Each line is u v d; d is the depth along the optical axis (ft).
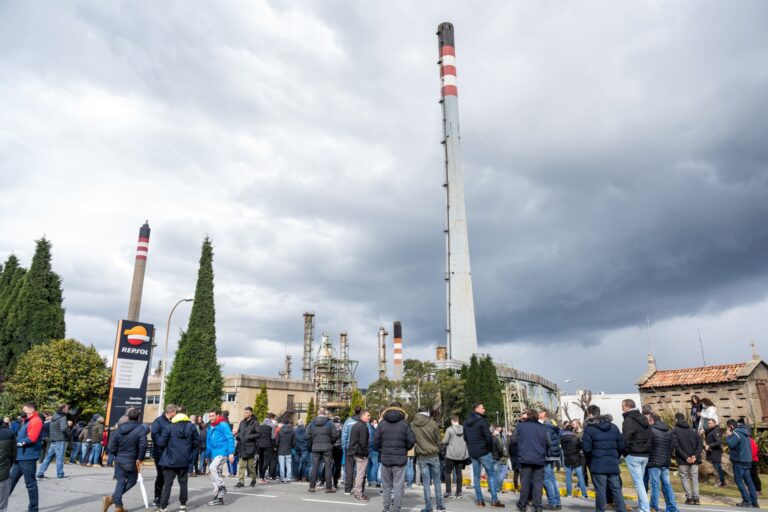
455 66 227.40
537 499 31.40
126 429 31.19
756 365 84.79
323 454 42.57
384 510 30.22
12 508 33.71
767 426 78.13
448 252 202.69
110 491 41.78
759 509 35.86
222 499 35.12
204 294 111.55
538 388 207.10
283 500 37.27
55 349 91.15
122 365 74.95
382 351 292.81
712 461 49.37
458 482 40.19
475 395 140.05
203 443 56.75
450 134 214.48
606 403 151.64
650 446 31.27
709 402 50.60
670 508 32.50
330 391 253.03
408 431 30.78
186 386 103.81
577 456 43.24
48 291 111.55
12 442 27.96
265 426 50.65
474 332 191.11
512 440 36.76
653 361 101.50
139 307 151.74
